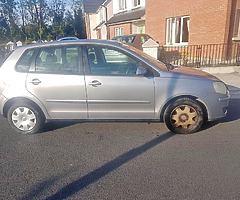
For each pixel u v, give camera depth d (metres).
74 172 3.67
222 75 10.64
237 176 3.44
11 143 4.65
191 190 3.18
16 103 4.92
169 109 4.75
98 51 4.73
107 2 31.95
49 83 4.74
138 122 5.28
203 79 4.71
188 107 4.74
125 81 4.65
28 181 3.48
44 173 3.66
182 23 15.41
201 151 4.14
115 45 4.73
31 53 4.82
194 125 4.80
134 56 4.67
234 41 12.75
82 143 4.56
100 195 3.16
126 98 4.71
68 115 4.89
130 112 4.79
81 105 4.80
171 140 4.57
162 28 17.23
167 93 4.66
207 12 13.39
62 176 3.58
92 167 3.79
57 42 4.83
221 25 12.68
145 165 3.79
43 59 4.80
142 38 15.52
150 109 4.77
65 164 3.89
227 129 4.99
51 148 4.41
